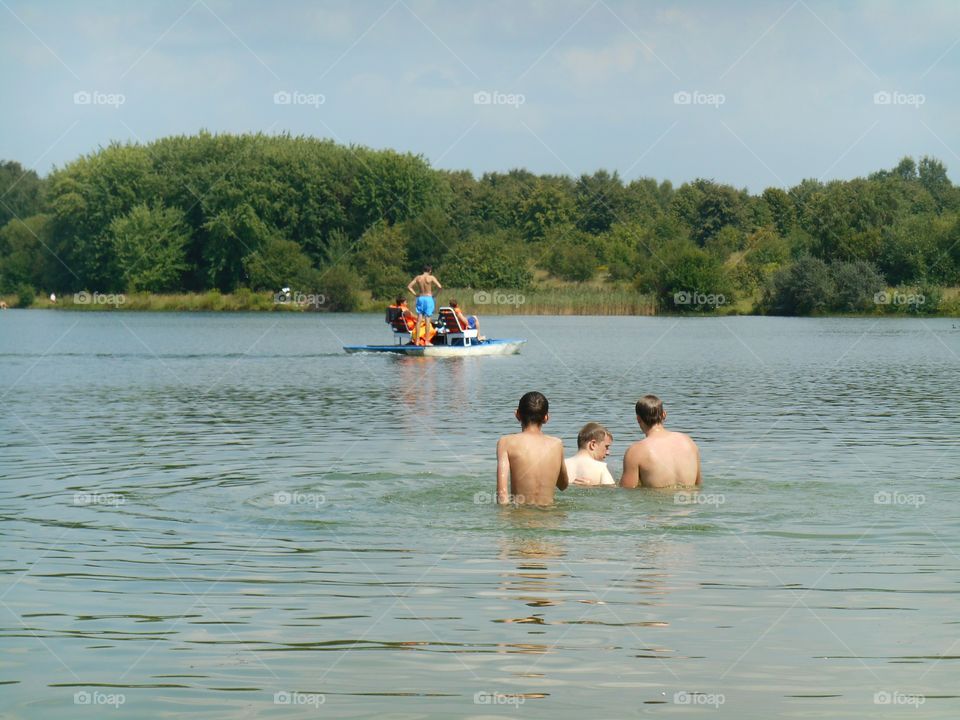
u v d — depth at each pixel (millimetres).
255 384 30203
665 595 8844
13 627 8086
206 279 108375
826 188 98562
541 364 37375
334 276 97500
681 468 13477
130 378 32469
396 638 7797
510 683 6938
